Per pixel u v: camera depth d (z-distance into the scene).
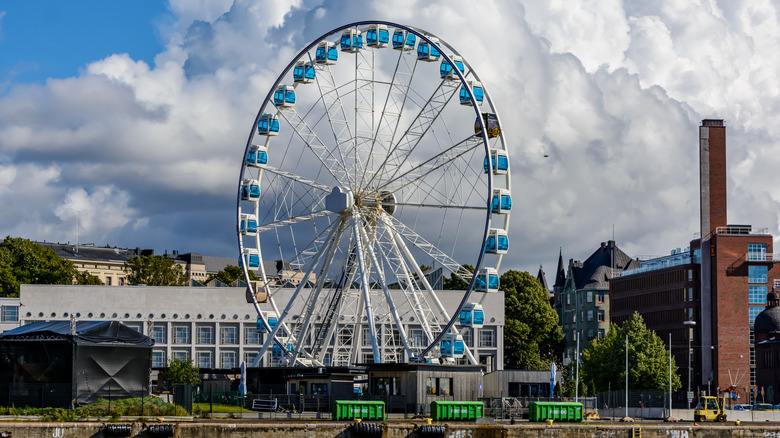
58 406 102.75
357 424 99.50
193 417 106.06
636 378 182.00
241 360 182.50
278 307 182.25
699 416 138.88
